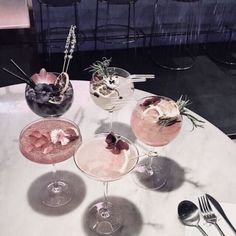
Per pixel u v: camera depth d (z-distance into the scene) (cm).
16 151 127
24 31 363
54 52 392
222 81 353
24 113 143
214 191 115
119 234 102
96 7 381
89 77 352
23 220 105
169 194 114
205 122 142
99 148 105
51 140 105
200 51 410
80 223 105
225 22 417
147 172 121
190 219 104
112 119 142
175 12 402
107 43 403
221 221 104
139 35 411
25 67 348
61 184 116
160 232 103
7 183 116
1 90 155
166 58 392
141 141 124
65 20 384
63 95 122
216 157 127
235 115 302
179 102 119
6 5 355
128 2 350
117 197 113
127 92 128
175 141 133
